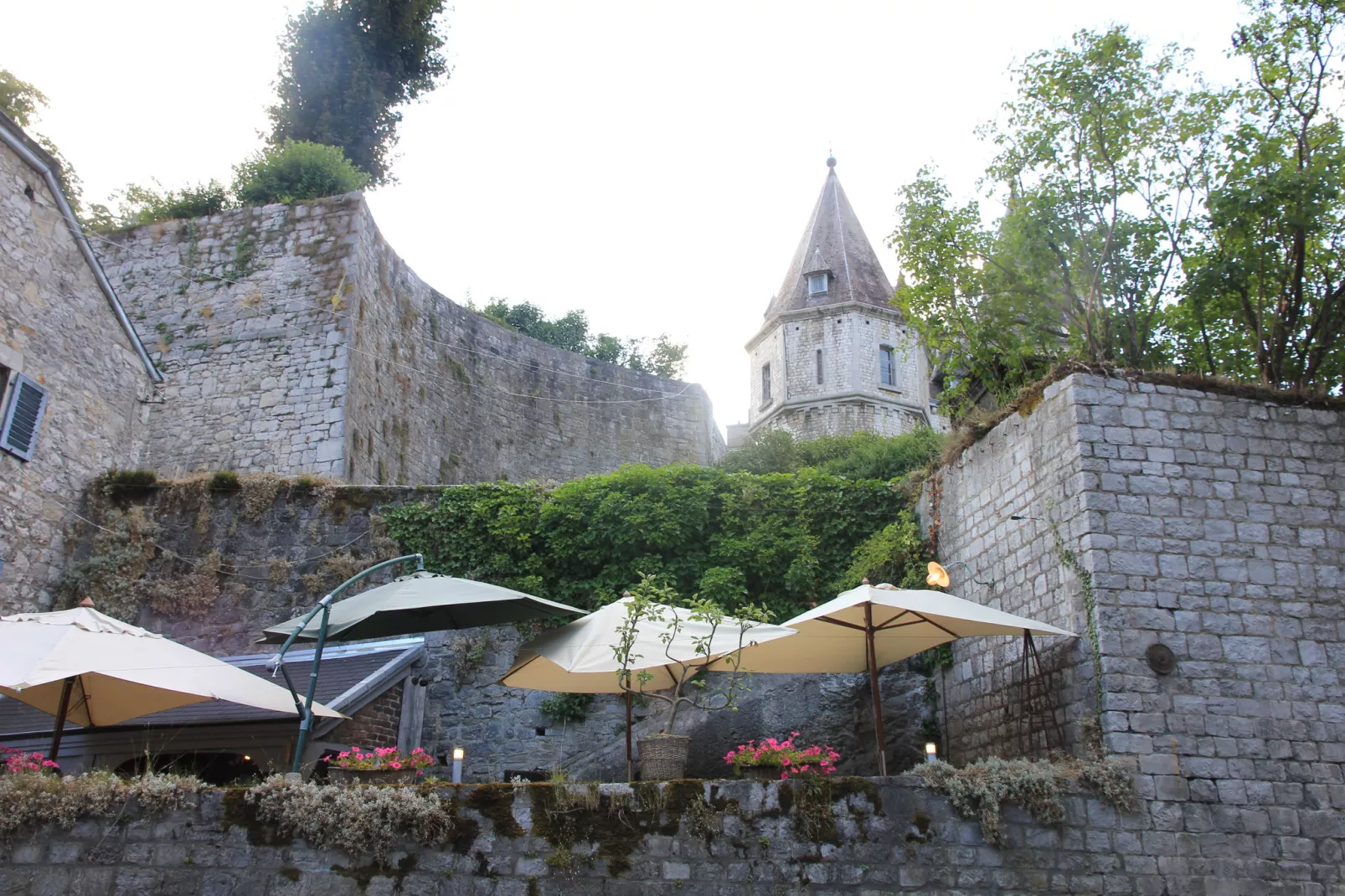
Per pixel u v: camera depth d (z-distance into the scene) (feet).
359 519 49.55
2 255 46.09
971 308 48.88
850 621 33.63
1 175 46.57
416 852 25.12
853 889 25.95
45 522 47.57
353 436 62.85
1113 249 45.47
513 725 43.88
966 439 41.78
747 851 25.86
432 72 95.45
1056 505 34.83
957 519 42.24
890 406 134.00
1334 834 29.99
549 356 96.99
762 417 139.64
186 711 36.91
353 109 88.79
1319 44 41.86
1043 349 47.85
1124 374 34.96
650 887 25.29
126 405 53.62
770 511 48.34
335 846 24.97
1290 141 42.11
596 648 31.07
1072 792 28.89
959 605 31.37
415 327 78.69
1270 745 30.81
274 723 36.27
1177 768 30.07
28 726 38.14
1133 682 31.12
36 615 29.99
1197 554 32.89
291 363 63.00
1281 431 34.78
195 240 67.51
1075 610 32.96
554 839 25.43
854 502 48.19
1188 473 33.86
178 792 25.31
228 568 49.11
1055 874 27.61
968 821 27.40
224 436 61.72
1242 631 32.14
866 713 42.73
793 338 138.72
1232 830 29.58
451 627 35.01
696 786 26.25
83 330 50.90
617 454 99.04
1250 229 40.73
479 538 48.29
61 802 24.85
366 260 67.87
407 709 42.57
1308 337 41.42
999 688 37.17
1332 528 33.76
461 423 84.07
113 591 48.24
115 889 24.32
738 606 45.27
